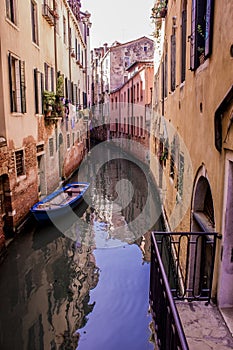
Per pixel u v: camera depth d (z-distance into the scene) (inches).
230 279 143.0
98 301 263.7
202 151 173.3
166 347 111.9
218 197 143.2
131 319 241.3
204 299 153.4
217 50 144.2
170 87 350.3
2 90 331.0
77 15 996.6
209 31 153.6
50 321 239.9
